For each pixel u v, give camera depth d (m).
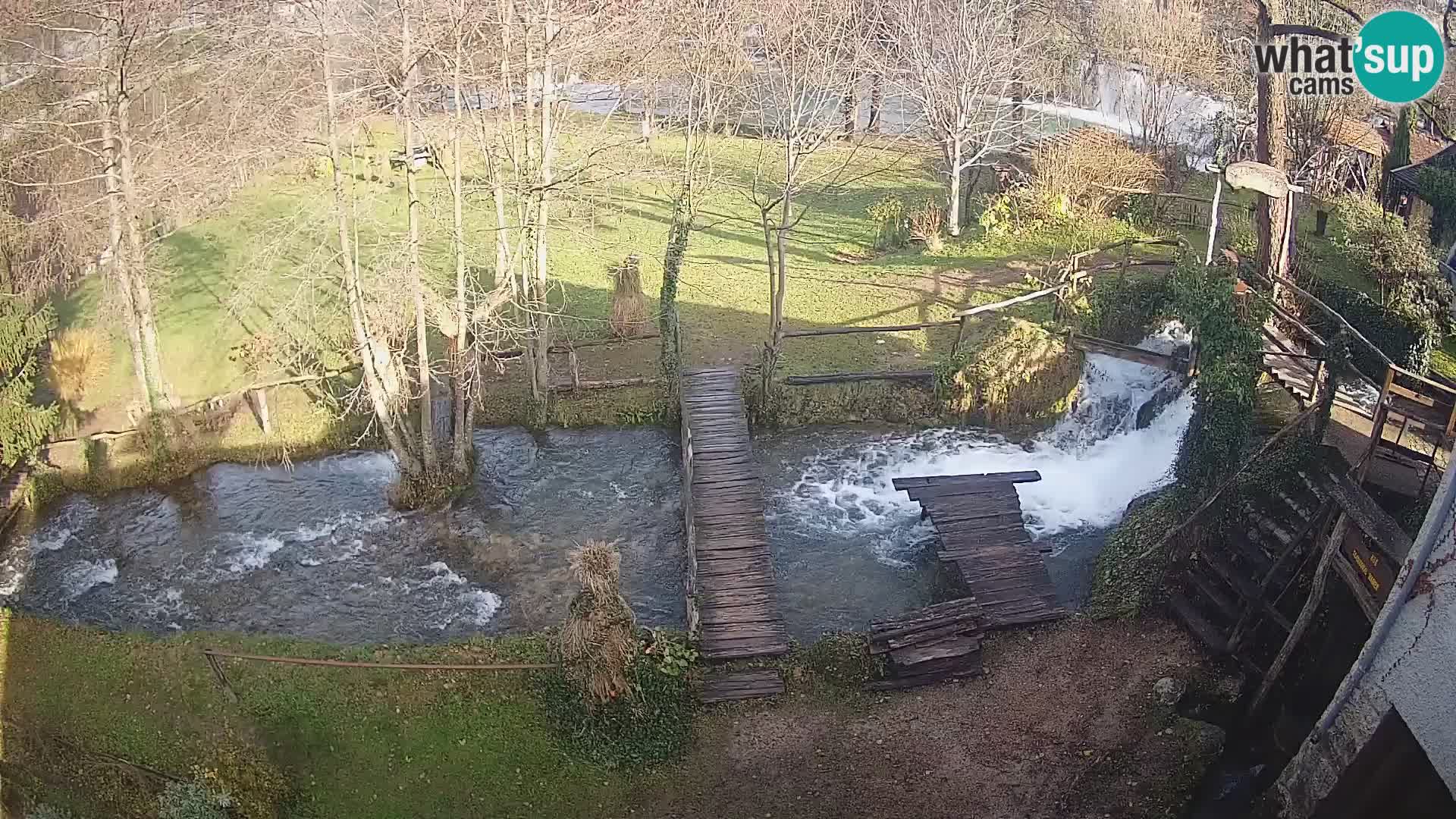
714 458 20.31
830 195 38.44
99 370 24.11
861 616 17.81
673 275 26.42
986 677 15.51
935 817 13.12
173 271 28.41
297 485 21.53
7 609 17.45
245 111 22.98
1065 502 20.67
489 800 13.64
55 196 22.19
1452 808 11.16
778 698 15.23
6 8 20.20
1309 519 14.94
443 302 20.19
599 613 14.15
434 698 14.95
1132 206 32.53
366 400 22.81
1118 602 16.86
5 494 20.34
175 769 14.00
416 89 19.67
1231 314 17.03
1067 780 13.52
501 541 19.97
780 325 23.23
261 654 15.93
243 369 24.27
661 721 14.45
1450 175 26.78
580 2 25.42
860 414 23.42
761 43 34.47
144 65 20.72
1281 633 15.38
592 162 30.03
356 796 13.69
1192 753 13.73
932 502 19.11
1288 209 23.06
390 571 19.16
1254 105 31.45
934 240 32.31
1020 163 37.12
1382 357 15.95
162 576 19.03
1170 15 36.22
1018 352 22.62
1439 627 10.59
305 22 19.30
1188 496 17.42
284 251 24.08
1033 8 39.12
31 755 14.08
